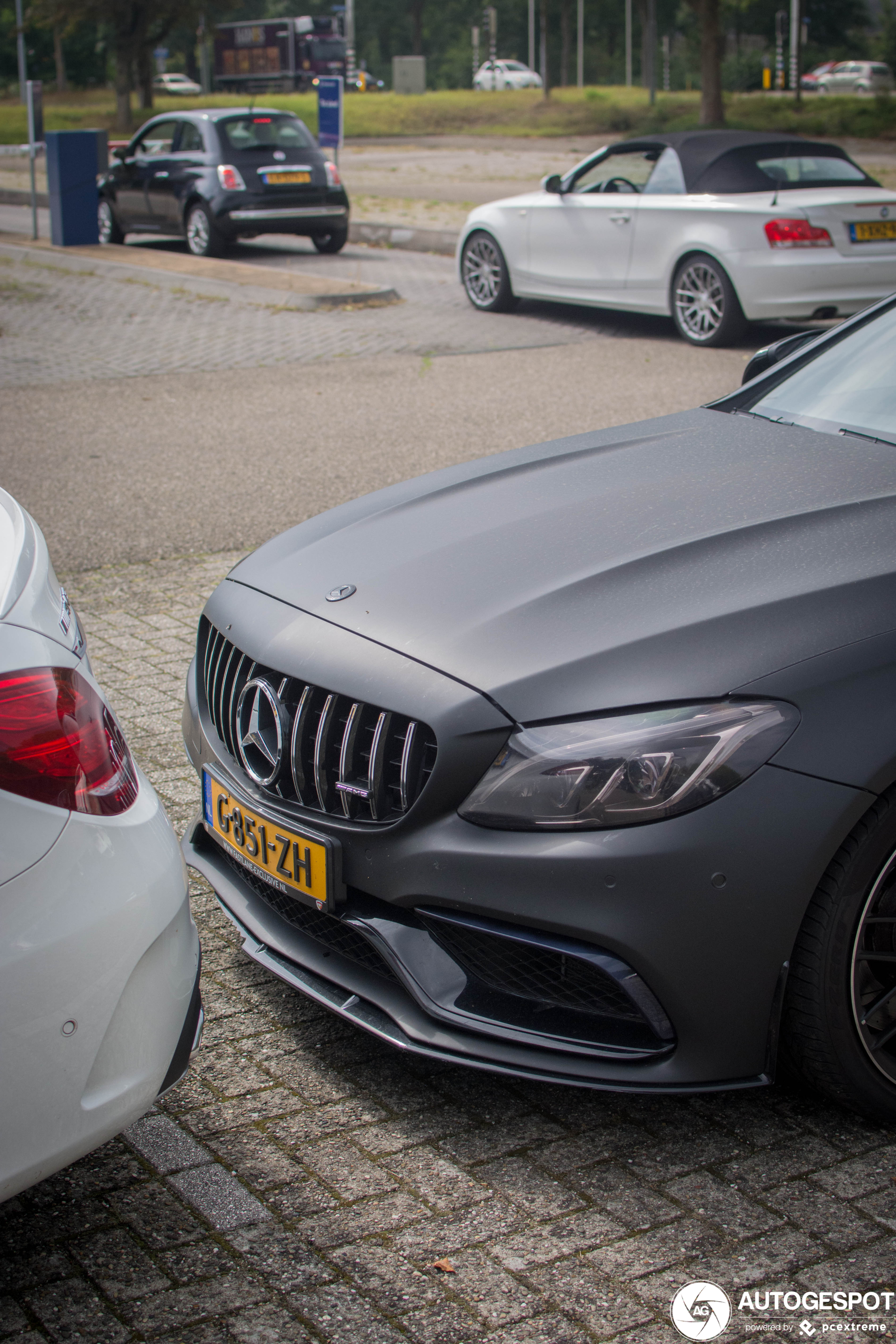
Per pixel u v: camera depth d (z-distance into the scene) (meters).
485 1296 2.06
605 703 2.26
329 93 18.67
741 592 2.45
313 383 9.81
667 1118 2.49
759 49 65.12
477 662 2.39
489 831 2.27
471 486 3.28
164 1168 2.38
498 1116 2.51
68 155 16.92
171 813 3.70
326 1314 2.04
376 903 2.46
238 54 61.66
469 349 11.11
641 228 11.23
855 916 2.24
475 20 92.56
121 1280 2.12
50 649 1.94
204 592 5.56
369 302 13.36
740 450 3.28
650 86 50.97
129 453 7.88
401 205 21.47
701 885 2.18
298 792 2.54
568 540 2.78
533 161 32.25
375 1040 2.77
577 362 10.46
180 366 10.53
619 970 2.21
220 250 15.91
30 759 1.82
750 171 10.82
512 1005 2.37
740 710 2.22
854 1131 2.44
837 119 38.50
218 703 2.91
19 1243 2.20
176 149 16.30
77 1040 1.85
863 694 2.26
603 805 2.19
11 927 1.77
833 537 2.63
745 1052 2.28
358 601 2.69
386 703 2.40
